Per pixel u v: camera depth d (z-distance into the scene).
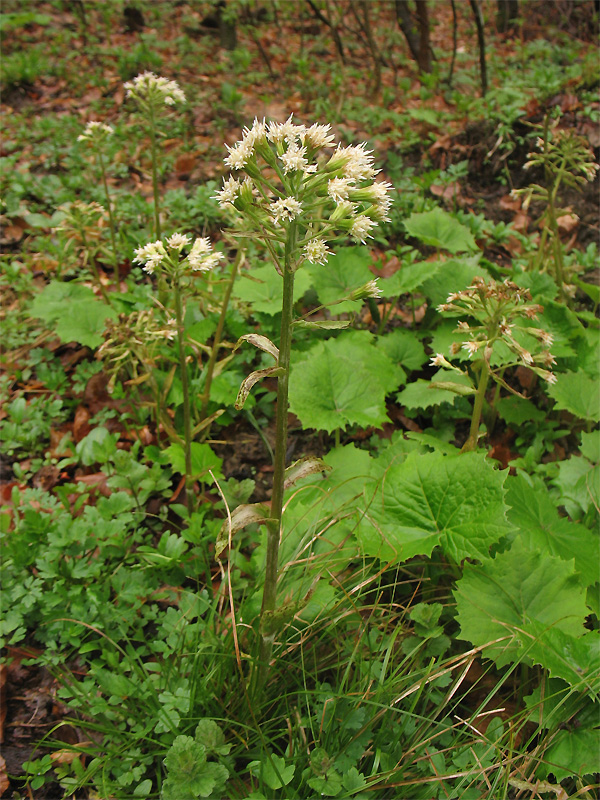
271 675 2.26
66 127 6.29
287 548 2.60
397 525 2.58
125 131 6.15
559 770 2.01
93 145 3.89
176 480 3.24
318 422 2.96
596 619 2.55
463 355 3.51
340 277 3.95
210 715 2.20
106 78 7.38
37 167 5.77
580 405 3.22
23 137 6.10
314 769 1.94
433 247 4.86
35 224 4.64
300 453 3.46
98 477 3.22
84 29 8.34
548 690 2.21
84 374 3.72
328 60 8.23
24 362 3.90
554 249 3.96
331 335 3.74
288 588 2.45
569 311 3.66
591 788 1.95
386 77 7.82
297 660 2.36
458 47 8.81
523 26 8.82
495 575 2.38
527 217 5.37
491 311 2.65
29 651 2.47
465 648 2.50
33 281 4.47
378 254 4.79
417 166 5.77
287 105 6.83
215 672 2.23
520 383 3.83
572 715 2.12
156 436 3.47
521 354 2.50
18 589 2.53
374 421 3.02
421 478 2.63
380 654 2.39
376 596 2.56
